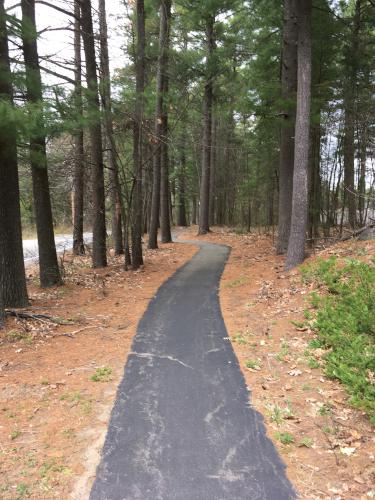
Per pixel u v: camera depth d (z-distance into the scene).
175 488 3.07
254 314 7.20
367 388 4.06
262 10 12.52
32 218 28.33
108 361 5.46
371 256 7.95
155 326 6.91
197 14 14.53
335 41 12.33
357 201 15.36
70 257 16.55
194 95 18.78
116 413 4.13
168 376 4.94
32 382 4.86
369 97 12.15
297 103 9.16
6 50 7.09
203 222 23.98
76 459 3.43
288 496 2.96
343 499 2.89
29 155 8.09
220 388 4.60
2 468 3.33
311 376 4.70
